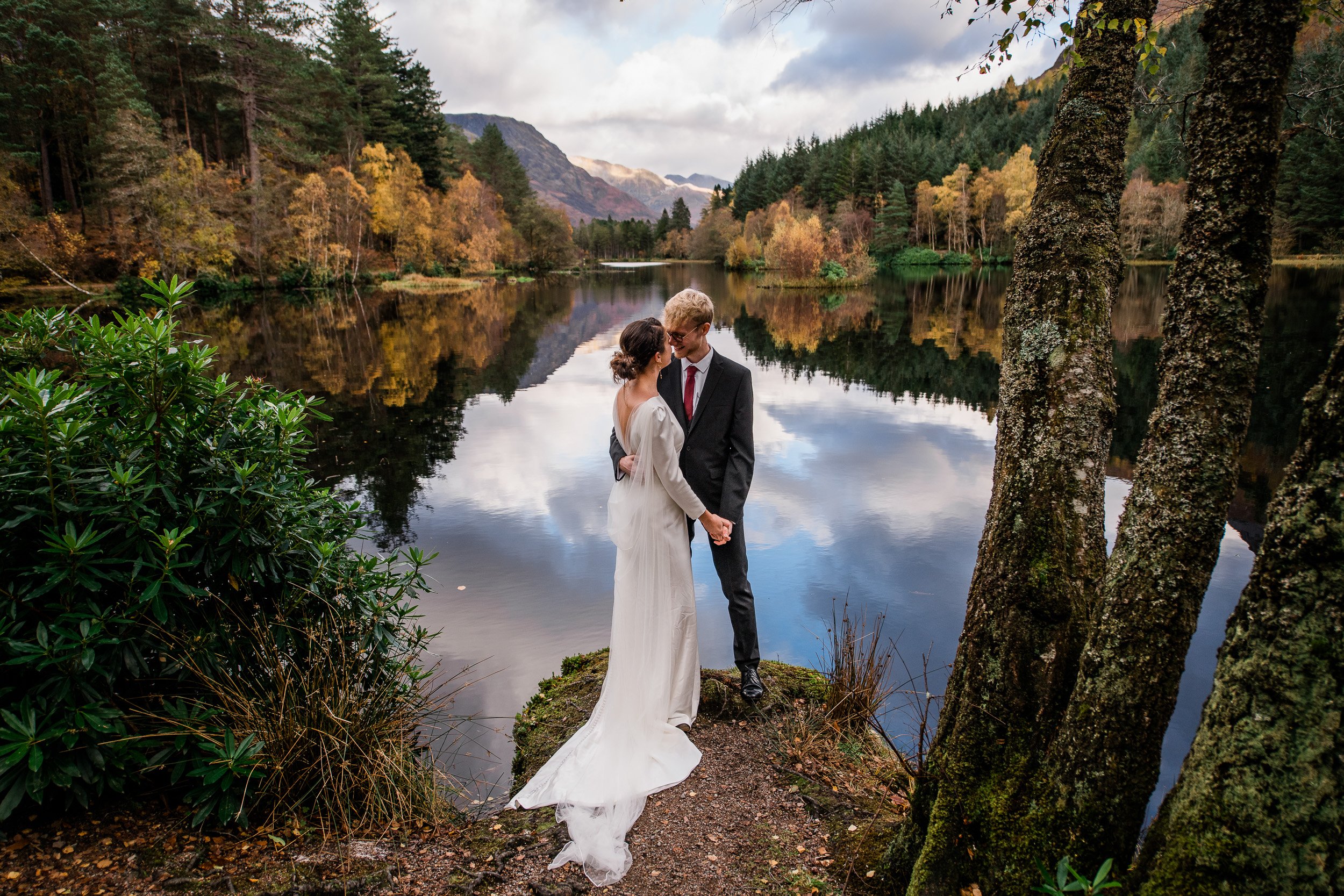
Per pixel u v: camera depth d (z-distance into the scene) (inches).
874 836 83.0
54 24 1227.2
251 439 103.0
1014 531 62.4
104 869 72.6
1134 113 65.2
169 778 89.1
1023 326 64.8
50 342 105.2
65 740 75.3
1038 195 66.7
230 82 1341.0
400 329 815.1
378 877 75.8
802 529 228.2
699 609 177.8
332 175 1594.5
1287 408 342.6
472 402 437.1
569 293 1518.2
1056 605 59.9
